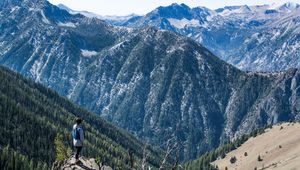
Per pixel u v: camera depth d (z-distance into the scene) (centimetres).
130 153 2512
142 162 2497
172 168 2394
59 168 3178
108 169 3178
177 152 2416
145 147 2559
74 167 3077
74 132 3180
